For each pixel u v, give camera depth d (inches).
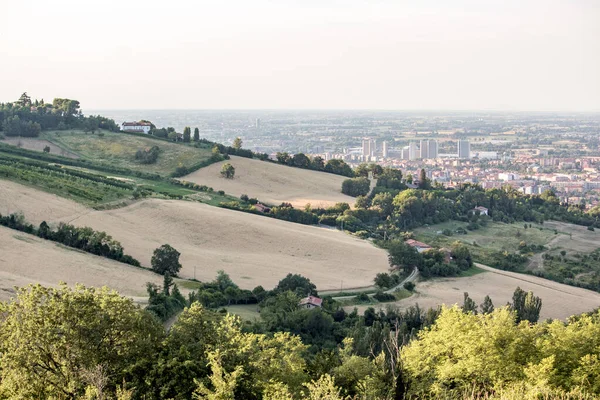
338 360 3095.5
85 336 2359.7
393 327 4793.3
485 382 2432.3
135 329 2492.6
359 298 5753.0
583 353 2576.3
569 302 6230.3
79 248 5871.1
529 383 2231.8
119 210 7421.3
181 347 2405.3
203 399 2153.1
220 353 2365.9
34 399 2222.0
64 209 6948.8
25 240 5684.1
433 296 6077.8
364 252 7194.9
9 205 6638.8
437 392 2393.0
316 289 5866.1
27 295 2469.2
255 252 6904.5
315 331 4510.3
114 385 2297.0
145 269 5738.2
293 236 7421.3
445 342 2625.5
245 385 2333.9
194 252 6604.3
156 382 2306.8
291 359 2728.8
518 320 5000.0
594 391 2347.4
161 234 6978.4
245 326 4227.4
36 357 2261.3
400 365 2561.5
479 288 6461.6
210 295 4982.8
